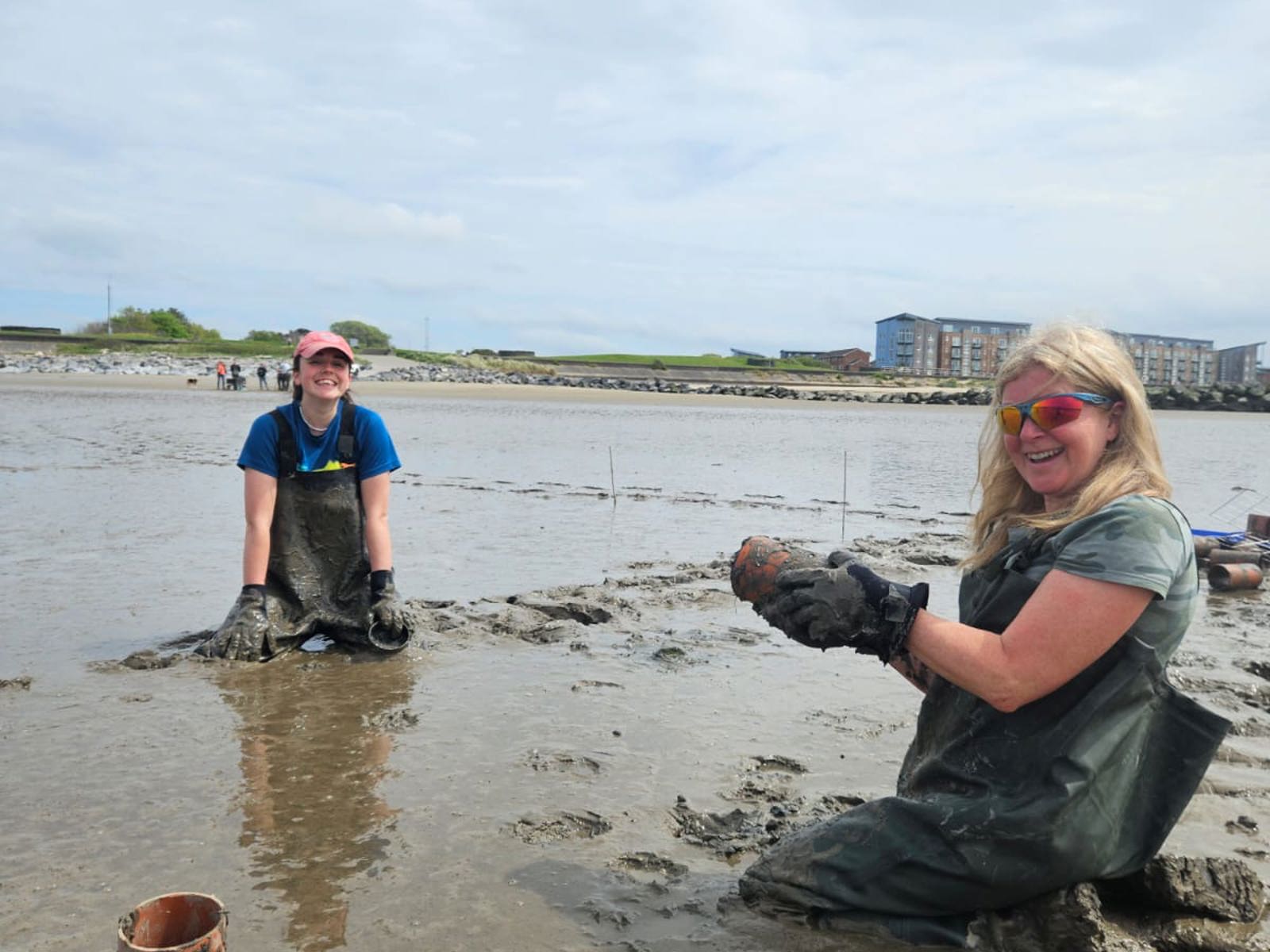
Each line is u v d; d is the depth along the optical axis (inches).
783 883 123.4
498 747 176.4
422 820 147.5
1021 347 121.0
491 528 408.2
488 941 116.2
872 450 865.5
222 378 1812.3
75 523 390.6
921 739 127.9
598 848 139.9
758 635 250.2
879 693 207.5
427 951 114.0
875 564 338.3
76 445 717.9
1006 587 117.3
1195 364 4768.7
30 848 136.6
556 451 775.7
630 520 436.1
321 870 132.2
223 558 332.2
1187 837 145.3
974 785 115.3
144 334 4003.4
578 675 217.6
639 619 265.3
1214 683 212.1
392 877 130.7
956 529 426.0
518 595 284.8
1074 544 110.2
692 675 218.1
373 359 2918.3
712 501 502.9
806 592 113.4
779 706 199.0
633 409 1572.3
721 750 175.9
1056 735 111.0
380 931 117.7
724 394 2342.5
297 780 161.2
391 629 236.5
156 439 786.8
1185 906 121.0
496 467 649.0
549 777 163.8
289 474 235.8
